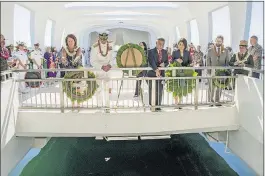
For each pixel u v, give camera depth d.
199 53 8.72
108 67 5.16
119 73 10.23
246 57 5.55
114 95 6.50
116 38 23.31
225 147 6.63
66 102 5.61
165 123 5.23
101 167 6.68
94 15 13.66
